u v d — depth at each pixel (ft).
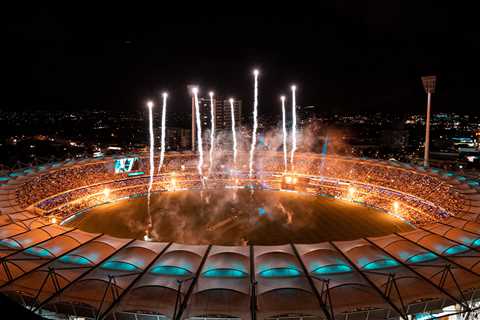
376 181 238.48
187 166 280.92
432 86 215.51
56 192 212.23
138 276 78.54
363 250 91.45
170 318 70.44
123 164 257.55
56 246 93.71
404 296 73.20
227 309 70.13
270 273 80.79
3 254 87.66
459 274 79.30
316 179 260.21
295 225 189.98
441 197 193.16
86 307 73.56
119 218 199.52
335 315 71.87
